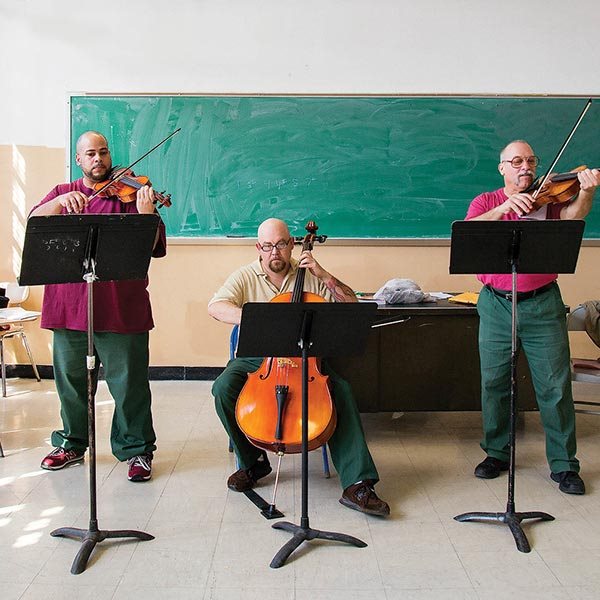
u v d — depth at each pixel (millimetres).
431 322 3371
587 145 4449
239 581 2125
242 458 2812
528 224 2369
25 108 4465
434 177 4473
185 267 4543
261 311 2170
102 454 3207
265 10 4410
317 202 4492
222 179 4477
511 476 2473
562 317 2824
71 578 2139
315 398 2564
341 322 2250
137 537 2375
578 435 3531
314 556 2275
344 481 2643
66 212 2746
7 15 4414
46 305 2832
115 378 2895
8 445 3330
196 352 4602
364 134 4445
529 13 4406
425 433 3564
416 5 4406
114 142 4453
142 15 4414
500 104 4426
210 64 4438
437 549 2326
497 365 2916
